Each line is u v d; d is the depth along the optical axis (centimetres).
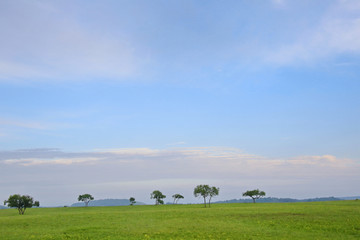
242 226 4866
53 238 4016
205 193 12769
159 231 4481
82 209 13450
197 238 3831
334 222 4862
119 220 6178
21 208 11138
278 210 7656
